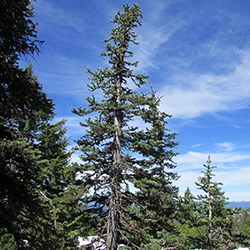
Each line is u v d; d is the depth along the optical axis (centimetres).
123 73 1998
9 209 770
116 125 1834
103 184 1788
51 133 1950
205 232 2738
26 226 814
